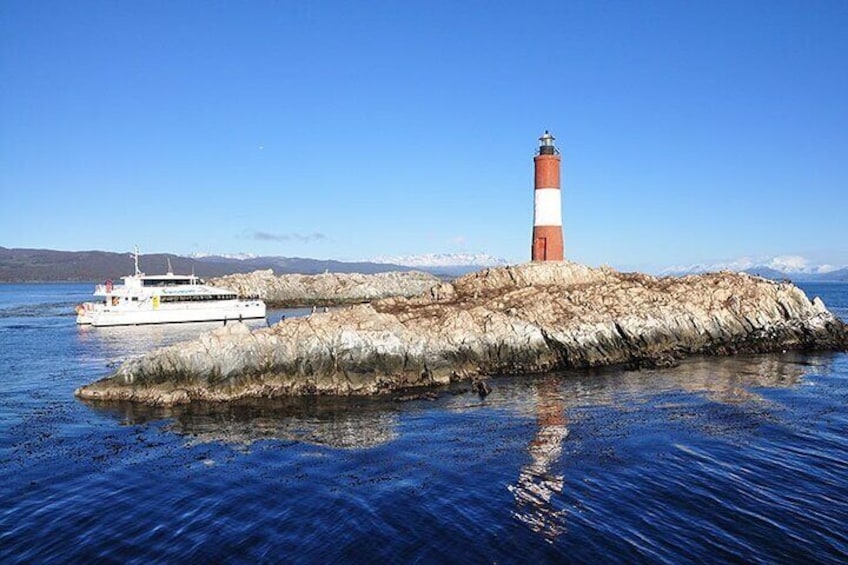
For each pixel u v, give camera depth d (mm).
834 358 59281
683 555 20234
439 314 57281
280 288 163250
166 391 43969
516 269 72938
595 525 22672
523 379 50906
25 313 131000
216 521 23812
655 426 35531
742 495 24844
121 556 21188
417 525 23188
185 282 108500
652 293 67188
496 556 20688
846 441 31672
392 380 47938
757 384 47312
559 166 75500
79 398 44688
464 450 32125
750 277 73000
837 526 21969
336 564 20391
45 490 27094
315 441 34281
